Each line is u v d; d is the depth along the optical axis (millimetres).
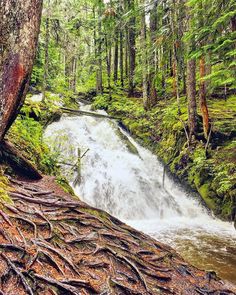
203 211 11305
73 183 11734
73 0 19844
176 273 4785
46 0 14250
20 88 4805
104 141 16062
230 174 10828
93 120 17531
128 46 24078
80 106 22188
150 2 10680
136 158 15000
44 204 5000
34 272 3549
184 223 10422
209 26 8203
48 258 3822
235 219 9727
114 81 27516
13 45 4602
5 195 4664
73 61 29609
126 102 21344
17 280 3336
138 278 4199
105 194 12102
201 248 7938
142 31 17562
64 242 4332
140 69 16875
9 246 3699
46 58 15234
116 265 4285
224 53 8219
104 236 4836
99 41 18703
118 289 3873
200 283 4727
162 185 13391
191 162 12773
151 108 18812
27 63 4793
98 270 4070
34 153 8336
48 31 14867
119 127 18172
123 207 11789
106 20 12867
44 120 14789
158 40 11727
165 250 5332
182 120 14547
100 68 23578
